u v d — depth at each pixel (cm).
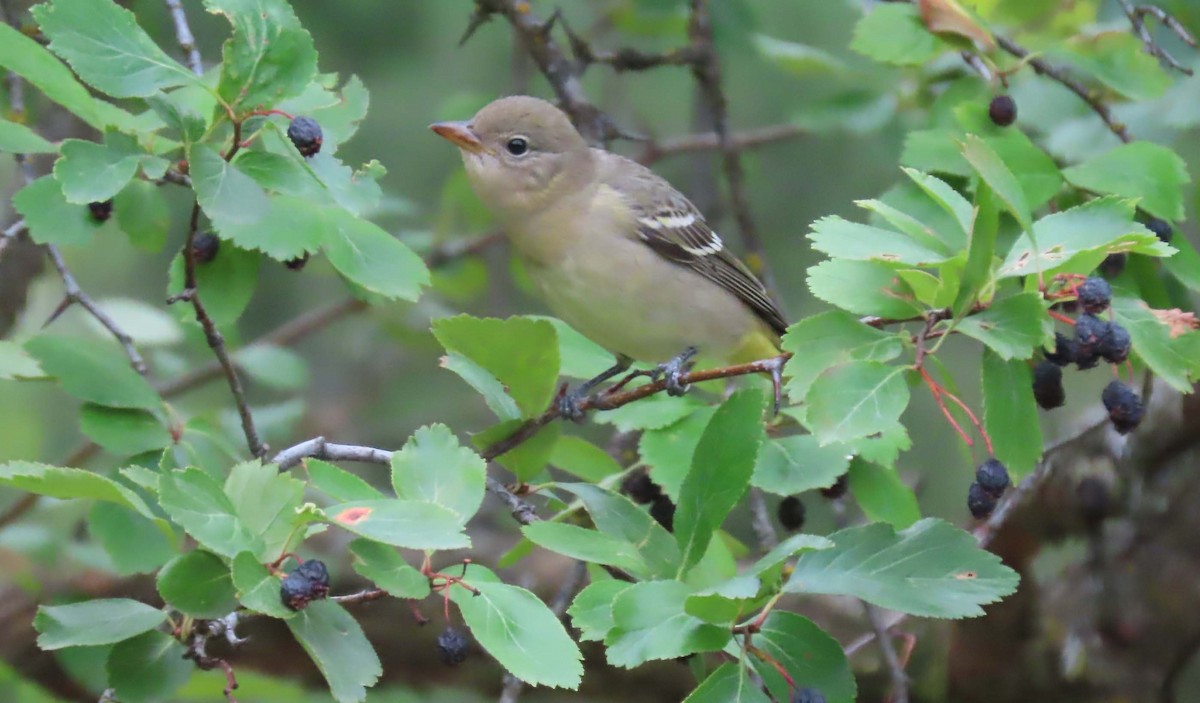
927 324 716
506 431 852
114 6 720
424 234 1464
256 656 1306
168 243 1617
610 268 1113
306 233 832
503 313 1537
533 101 1123
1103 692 1270
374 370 1678
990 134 1016
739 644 700
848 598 1354
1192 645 1261
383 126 1586
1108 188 952
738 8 1395
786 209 1662
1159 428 1248
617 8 1584
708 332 1158
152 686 704
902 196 1006
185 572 661
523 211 1112
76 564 1302
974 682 1297
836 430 678
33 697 1163
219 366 1319
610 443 1208
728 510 730
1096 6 1170
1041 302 690
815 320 721
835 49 1655
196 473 654
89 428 834
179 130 730
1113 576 1271
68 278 936
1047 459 1096
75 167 711
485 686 1381
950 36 1062
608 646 666
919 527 729
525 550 868
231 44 718
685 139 1487
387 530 643
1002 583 702
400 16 1555
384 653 1352
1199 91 1146
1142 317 739
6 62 790
